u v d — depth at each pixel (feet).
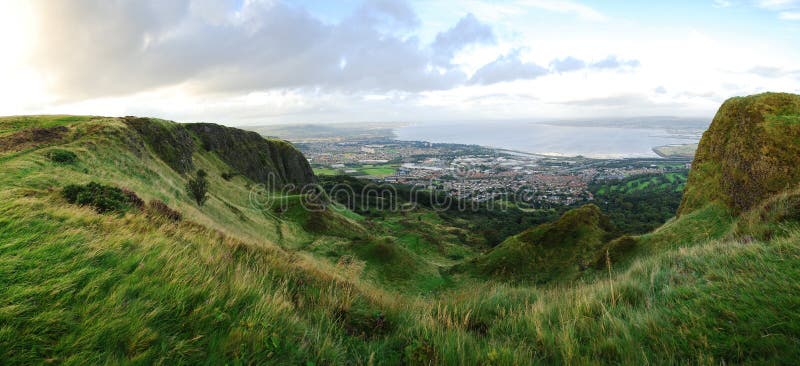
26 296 11.34
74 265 13.97
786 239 18.69
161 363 10.13
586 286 26.61
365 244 144.97
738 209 69.62
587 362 12.39
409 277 129.08
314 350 12.79
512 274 123.65
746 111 79.36
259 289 16.24
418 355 13.08
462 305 21.13
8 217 18.56
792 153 63.67
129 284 13.32
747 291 14.10
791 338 10.94
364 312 19.08
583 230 129.08
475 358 13.02
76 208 26.91
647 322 14.44
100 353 10.18
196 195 126.31
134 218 27.91
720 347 11.82
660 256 27.25
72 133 105.19
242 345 11.34
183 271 15.24
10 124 113.50
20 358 9.49
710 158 90.58
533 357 13.64
